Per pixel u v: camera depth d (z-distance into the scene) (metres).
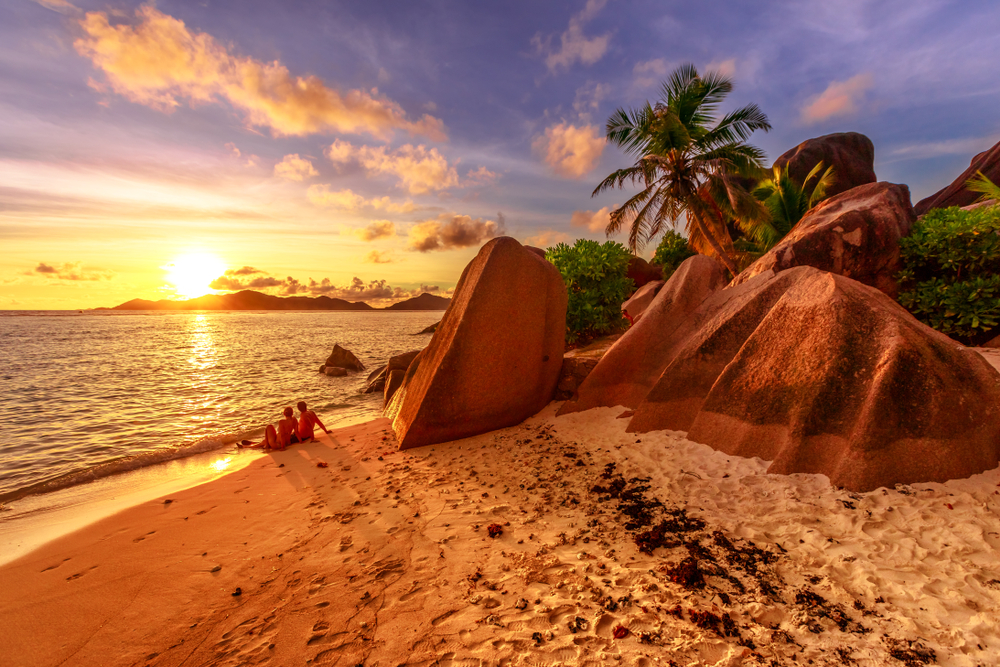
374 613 3.37
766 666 2.60
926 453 4.46
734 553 3.80
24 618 3.54
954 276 9.46
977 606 2.92
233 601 3.63
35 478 7.39
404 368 14.09
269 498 5.78
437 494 5.53
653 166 19.52
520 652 2.87
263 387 16.16
